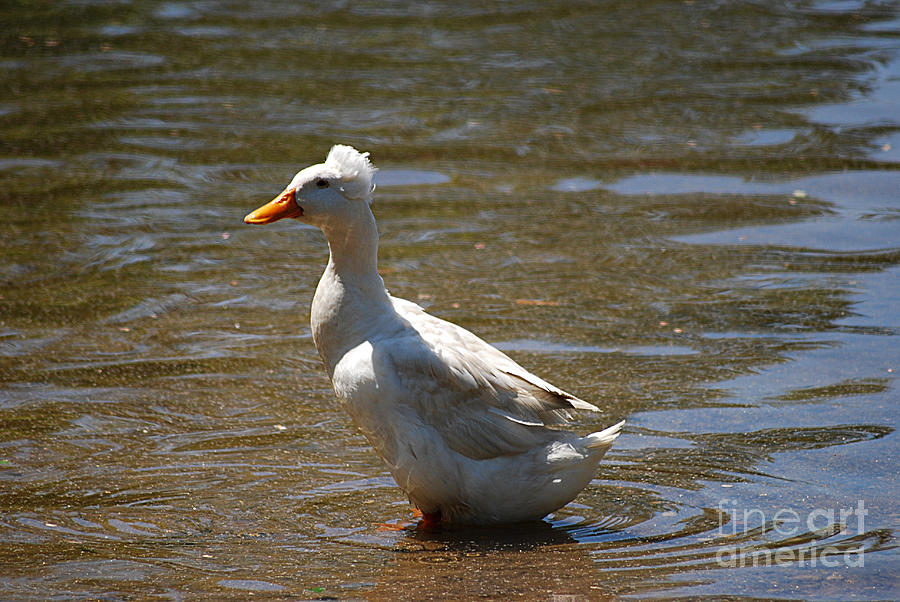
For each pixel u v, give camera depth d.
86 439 9.79
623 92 22.06
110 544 7.95
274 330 12.42
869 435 9.81
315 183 8.46
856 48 25.25
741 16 28.44
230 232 15.52
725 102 21.42
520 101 21.47
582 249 14.86
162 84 22.23
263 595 7.20
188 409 10.45
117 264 14.27
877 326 12.27
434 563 7.72
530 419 8.42
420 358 8.29
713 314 12.73
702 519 8.41
